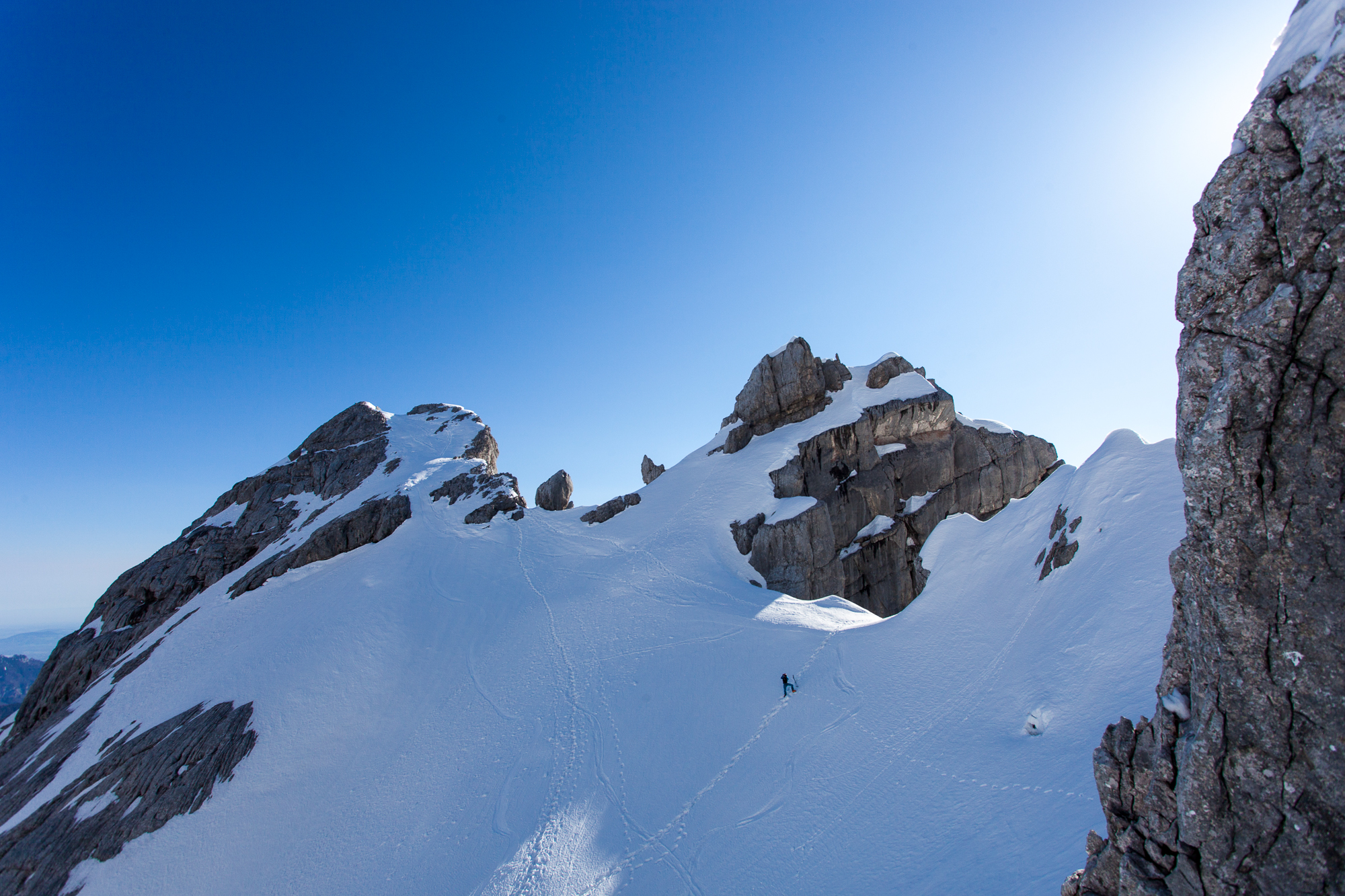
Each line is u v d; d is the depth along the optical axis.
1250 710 6.42
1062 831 12.80
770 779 21.03
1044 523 25.17
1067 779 13.99
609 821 21.59
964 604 25.61
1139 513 19.20
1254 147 6.68
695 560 43.41
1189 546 7.26
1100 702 15.14
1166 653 7.90
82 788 30.89
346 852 24.17
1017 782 15.15
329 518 56.28
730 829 19.36
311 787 27.94
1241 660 6.53
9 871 27.05
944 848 14.59
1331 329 6.04
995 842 13.80
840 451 51.31
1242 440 6.55
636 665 31.28
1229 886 6.42
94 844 26.88
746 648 30.75
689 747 24.36
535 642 35.47
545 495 57.06
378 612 39.59
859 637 28.64
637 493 55.78
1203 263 7.22
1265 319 6.42
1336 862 5.79
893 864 15.08
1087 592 18.64
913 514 50.84
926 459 52.66
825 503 47.62
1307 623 6.10
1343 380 5.98
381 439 72.00
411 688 33.81
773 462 51.22
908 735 19.92
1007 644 21.05
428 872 22.05
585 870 19.70
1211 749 6.65
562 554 46.94
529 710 29.64
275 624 40.59
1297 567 6.20
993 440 54.62
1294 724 6.14
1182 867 6.85
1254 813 6.32
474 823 23.61
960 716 19.41
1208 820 6.64
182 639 42.62
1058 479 27.02
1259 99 6.70
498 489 56.72
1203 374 7.04
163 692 37.09
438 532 50.47
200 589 53.09
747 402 58.12
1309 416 6.16
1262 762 6.30
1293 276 6.32
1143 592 16.59
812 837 17.61
